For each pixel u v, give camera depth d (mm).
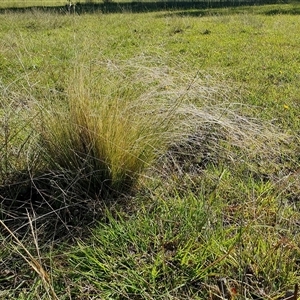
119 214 2479
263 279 2043
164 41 8867
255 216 2461
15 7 21562
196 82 3320
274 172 3080
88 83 2873
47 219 2465
